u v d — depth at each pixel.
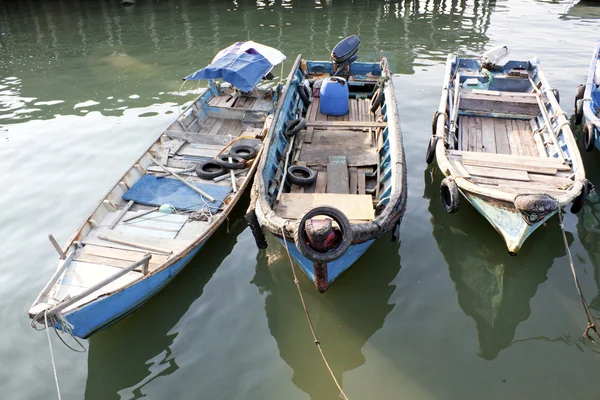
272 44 21.48
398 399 6.27
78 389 6.52
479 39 21.52
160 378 6.62
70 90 16.52
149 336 7.29
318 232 6.13
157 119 14.18
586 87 12.04
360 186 8.90
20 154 12.26
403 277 8.32
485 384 6.42
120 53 20.45
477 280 8.22
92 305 6.42
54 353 7.04
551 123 10.70
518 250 8.06
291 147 9.91
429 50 20.22
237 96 13.64
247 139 11.16
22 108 15.06
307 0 28.95
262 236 8.12
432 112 14.33
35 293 7.98
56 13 26.67
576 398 6.19
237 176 10.08
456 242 9.09
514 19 24.66
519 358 6.77
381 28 23.52
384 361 6.81
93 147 12.59
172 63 19.17
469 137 10.68
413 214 9.88
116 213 8.73
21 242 9.16
